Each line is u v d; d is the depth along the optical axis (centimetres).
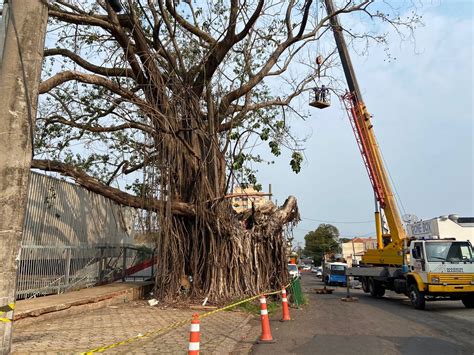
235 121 1552
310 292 2686
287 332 964
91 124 1561
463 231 3494
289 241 1717
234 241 1411
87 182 1302
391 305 1733
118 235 1925
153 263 1908
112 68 1407
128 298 1450
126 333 840
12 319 552
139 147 1369
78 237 1595
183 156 1439
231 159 1445
